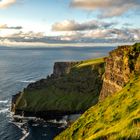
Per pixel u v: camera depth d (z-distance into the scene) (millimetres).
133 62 114312
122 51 130250
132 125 51625
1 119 189500
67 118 192125
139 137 46938
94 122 71938
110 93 142000
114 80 136125
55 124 182375
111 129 56750
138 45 120188
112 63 141750
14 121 186125
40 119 193375
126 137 48500
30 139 156000
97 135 57875
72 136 73562
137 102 67312
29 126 177125
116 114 67875
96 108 81000
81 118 80000
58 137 80688
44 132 167000
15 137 158625
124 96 76375
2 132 166000
